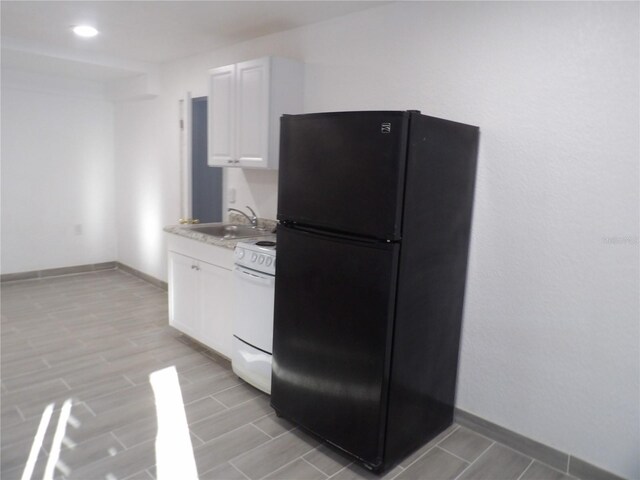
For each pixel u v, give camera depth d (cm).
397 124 185
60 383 284
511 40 220
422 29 254
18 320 386
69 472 204
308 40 318
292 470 213
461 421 256
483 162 234
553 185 212
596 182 200
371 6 275
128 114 518
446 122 207
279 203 241
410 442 225
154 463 213
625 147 192
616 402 203
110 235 563
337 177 209
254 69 311
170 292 358
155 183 488
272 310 262
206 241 310
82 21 324
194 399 271
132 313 415
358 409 211
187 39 363
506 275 231
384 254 195
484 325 241
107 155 548
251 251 271
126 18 316
